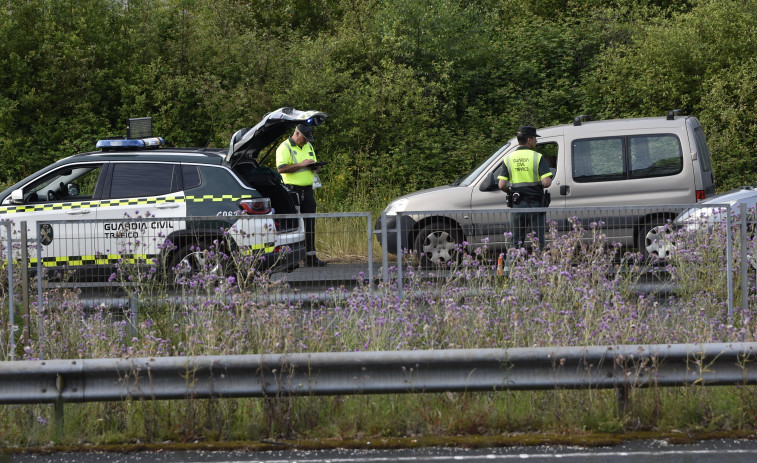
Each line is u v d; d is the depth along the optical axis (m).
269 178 44.97
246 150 44.22
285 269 32.91
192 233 32.72
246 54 78.69
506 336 27.70
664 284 33.94
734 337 27.83
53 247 32.88
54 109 75.25
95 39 77.12
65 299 31.83
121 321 31.75
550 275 31.59
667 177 48.97
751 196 46.50
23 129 74.69
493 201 49.56
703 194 49.00
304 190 49.81
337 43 82.56
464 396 24.55
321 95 75.62
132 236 32.75
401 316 29.38
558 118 82.19
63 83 75.06
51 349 29.64
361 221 34.38
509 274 32.50
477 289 31.95
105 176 43.44
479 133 78.81
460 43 84.81
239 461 21.94
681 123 49.66
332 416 24.42
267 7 100.31
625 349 23.59
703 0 83.25
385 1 87.25
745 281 33.91
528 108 80.62
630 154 49.22
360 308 30.28
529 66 85.25
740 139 75.44
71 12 77.12
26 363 23.20
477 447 22.72
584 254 33.53
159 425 23.84
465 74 84.12
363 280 32.72
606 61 83.06
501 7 99.19
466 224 34.12
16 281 33.69
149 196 42.91
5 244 34.06
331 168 73.38
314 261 33.25
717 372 23.77
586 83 83.88
